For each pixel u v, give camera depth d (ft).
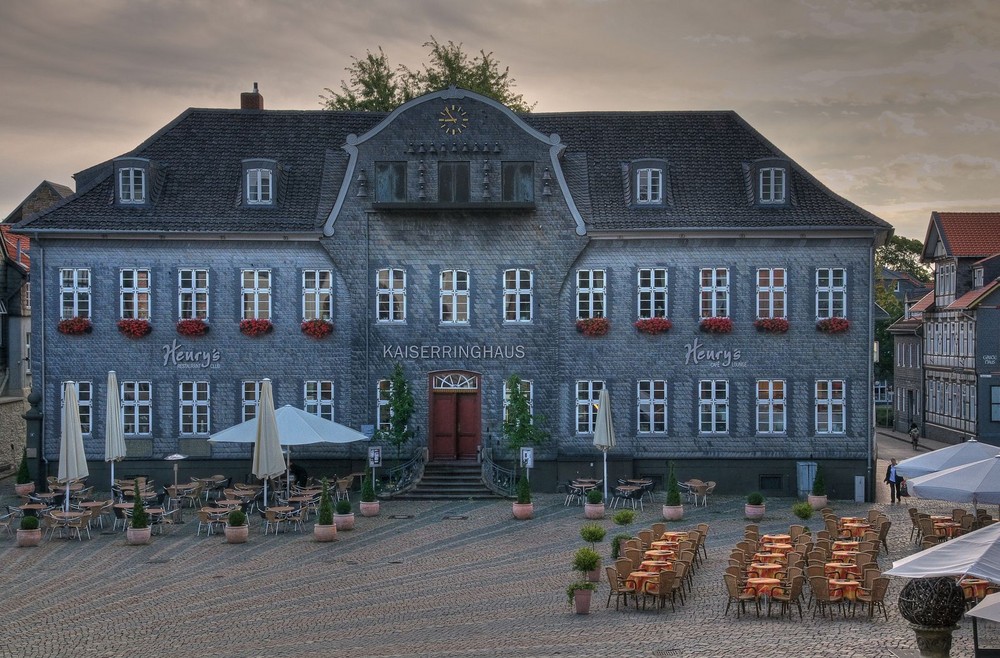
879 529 100.63
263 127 148.05
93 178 152.15
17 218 212.43
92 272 138.21
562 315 138.00
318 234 137.08
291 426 121.80
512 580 91.66
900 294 393.29
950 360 209.46
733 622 76.48
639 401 137.80
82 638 75.72
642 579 80.74
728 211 138.21
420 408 138.21
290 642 73.67
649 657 67.15
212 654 71.20
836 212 137.90
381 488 132.98
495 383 138.00
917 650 67.05
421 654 69.77
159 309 138.41
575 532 112.16
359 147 136.87
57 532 114.93
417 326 138.10
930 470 100.68
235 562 99.96
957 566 57.62
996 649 61.26
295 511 113.91
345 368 138.92
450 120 136.56
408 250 137.69
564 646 70.64
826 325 136.46
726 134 146.82
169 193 140.56
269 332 138.51
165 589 89.92
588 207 138.82
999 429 193.57
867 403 137.08
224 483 135.85
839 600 77.56
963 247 206.08
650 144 145.69
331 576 94.02
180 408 138.51
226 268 138.51
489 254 137.69
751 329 137.69
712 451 137.49
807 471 135.03
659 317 137.39
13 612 83.51
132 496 123.54
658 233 136.46
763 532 111.24
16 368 177.17
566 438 137.69
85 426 138.41
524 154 136.77
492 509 125.90
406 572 95.25
